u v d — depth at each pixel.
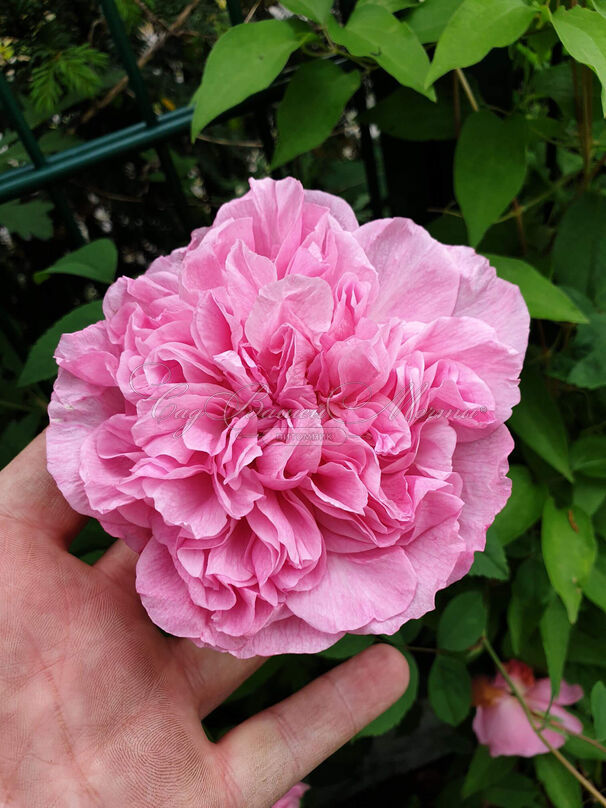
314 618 0.14
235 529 0.14
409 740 0.35
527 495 0.21
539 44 0.19
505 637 0.24
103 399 0.15
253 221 0.16
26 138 0.20
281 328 0.14
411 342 0.14
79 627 0.17
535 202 0.22
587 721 0.24
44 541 0.18
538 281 0.19
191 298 0.14
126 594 0.18
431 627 0.23
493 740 0.24
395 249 0.15
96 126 0.27
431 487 0.13
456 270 0.15
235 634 0.14
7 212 0.23
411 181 0.25
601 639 0.23
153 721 0.17
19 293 0.28
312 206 0.15
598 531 0.22
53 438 0.15
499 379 0.15
